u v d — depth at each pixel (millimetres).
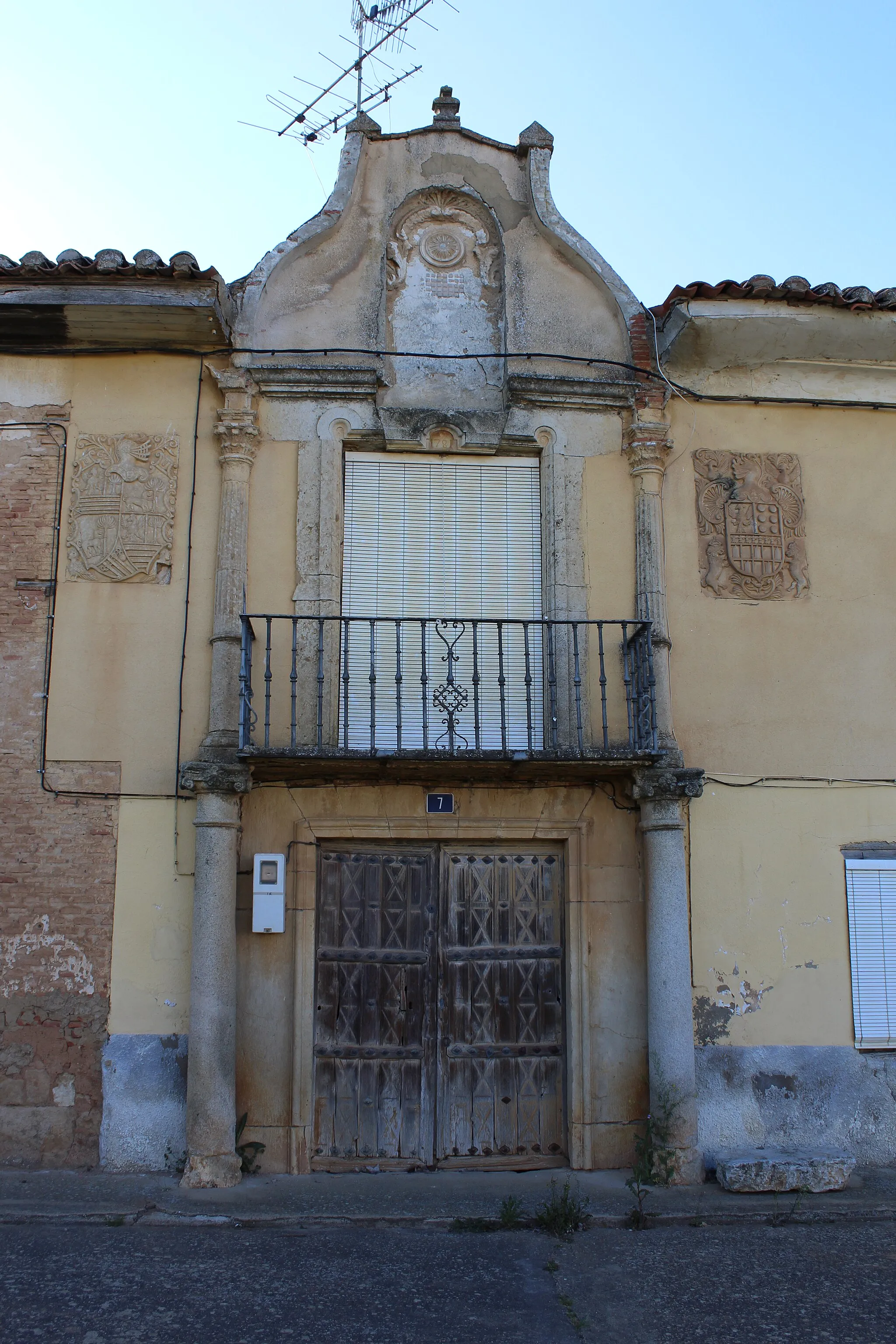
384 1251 5852
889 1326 5027
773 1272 5637
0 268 7184
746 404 8289
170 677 7480
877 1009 7559
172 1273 5477
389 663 7773
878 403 8352
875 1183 6961
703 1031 7383
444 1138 7242
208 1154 6691
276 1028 7145
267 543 7719
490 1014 7426
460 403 8125
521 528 8047
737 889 7582
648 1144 7008
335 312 8125
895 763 7891
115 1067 6992
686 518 8070
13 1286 5258
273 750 6777
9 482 7684
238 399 7797
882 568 8172
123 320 7500
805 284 7703
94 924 7156
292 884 7320
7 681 7418
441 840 7551
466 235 8438
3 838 7227
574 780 7566
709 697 7812
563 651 7688
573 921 7434
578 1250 5922
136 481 7707
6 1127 6914
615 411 8156
